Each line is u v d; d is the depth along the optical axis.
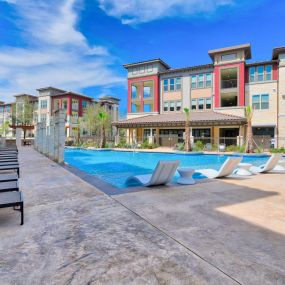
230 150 21.19
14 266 2.36
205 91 28.47
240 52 25.80
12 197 3.64
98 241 2.92
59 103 47.88
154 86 31.33
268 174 8.60
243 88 25.64
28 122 50.62
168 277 2.18
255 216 3.89
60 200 4.77
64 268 2.33
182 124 25.50
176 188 6.00
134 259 2.50
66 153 21.19
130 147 25.53
